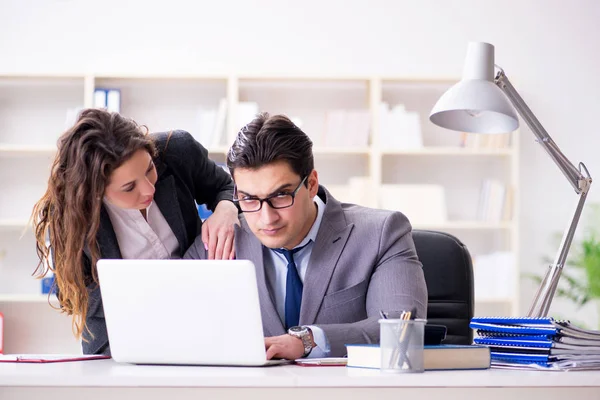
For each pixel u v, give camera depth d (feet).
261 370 4.91
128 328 5.49
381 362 4.75
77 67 16.66
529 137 16.94
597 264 15.85
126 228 7.46
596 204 16.87
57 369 4.92
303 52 16.89
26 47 16.60
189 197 7.96
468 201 16.83
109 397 4.32
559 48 17.06
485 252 16.71
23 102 16.60
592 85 17.06
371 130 16.15
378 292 6.78
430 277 8.04
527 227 16.88
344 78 16.05
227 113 16.05
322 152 15.87
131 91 16.57
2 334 15.87
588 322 16.87
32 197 16.60
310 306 6.86
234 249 7.24
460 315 7.98
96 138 6.73
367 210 7.32
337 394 4.31
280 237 6.56
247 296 5.21
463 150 16.01
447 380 4.35
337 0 16.89
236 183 6.53
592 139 16.99
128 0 16.74
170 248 7.71
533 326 5.31
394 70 16.93
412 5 16.96
